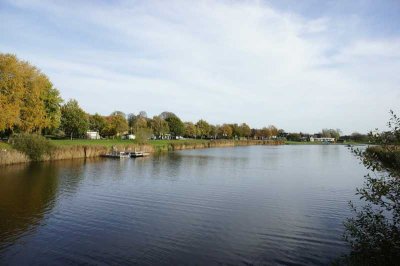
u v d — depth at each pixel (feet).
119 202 100.27
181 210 91.81
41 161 204.23
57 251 61.93
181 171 175.73
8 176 143.33
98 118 436.35
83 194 111.04
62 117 324.60
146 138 353.92
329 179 152.05
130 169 180.96
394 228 42.65
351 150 44.57
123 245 65.26
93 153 255.50
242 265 57.06
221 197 108.99
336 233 73.10
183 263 57.62
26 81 200.54
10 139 203.72
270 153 355.77
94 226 76.69
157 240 68.18
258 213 89.35
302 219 83.87
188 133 572.10
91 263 57.06
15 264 56.24
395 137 40.50
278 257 60.34
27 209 90.27
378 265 42.65
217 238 69.77
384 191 40.93
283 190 122.31
